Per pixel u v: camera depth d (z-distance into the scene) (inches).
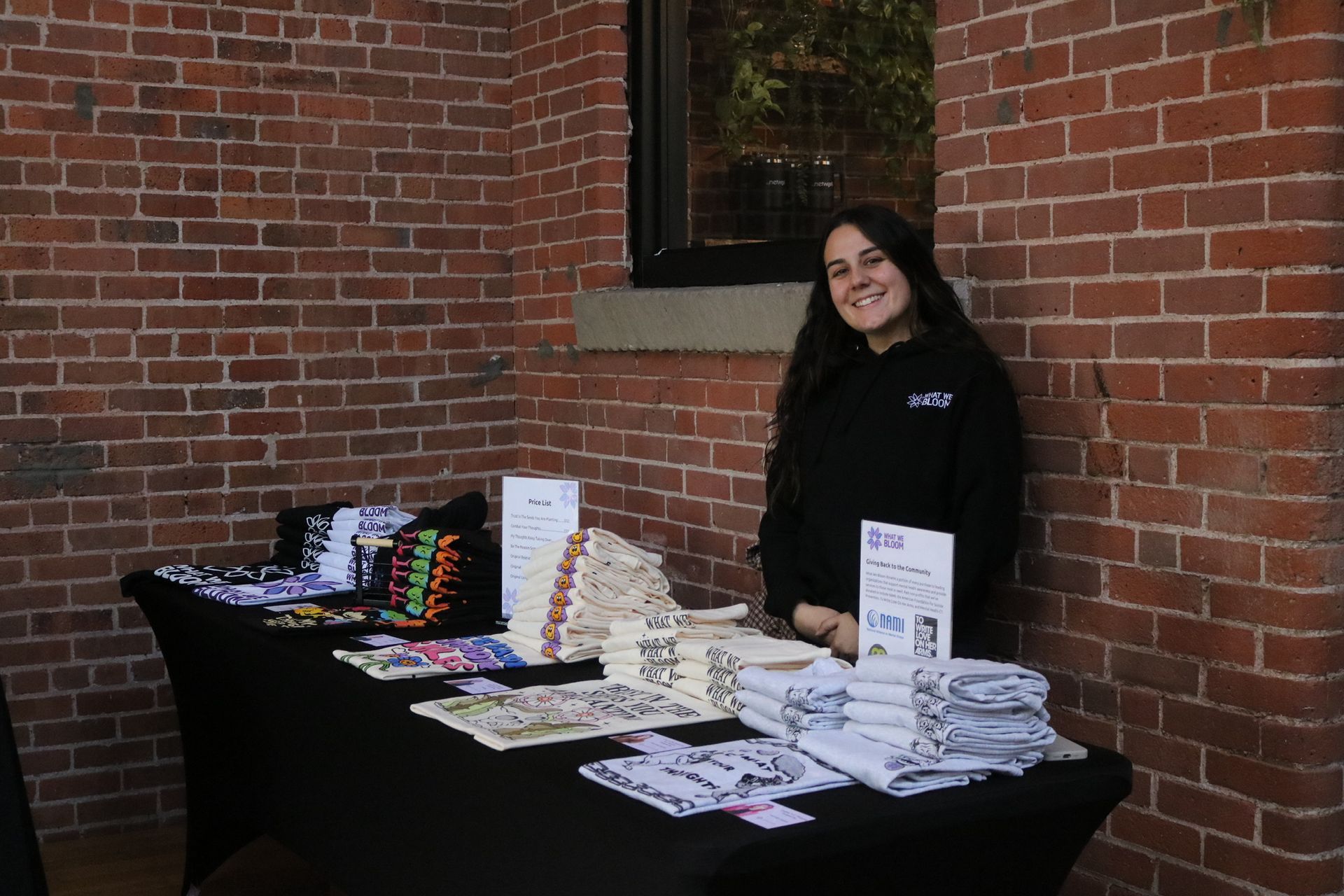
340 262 178.4
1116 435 106.3
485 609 129.6
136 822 171.6
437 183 183.9
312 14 174.6
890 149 136.6
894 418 107.7
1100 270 106.7
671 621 102.9
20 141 160.6
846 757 76.9
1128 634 106.1
